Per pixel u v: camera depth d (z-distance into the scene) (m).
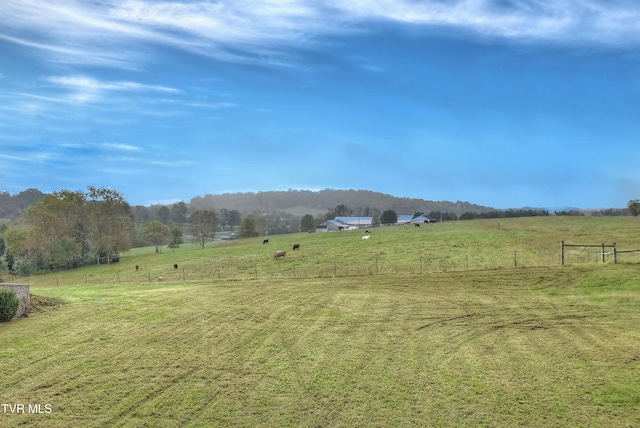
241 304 23.11
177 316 20.45
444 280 28.41
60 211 70.44
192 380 13.20
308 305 22.80
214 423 10.77
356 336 17.45
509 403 11.73
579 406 11.55
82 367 14.10
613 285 24.33
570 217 79.69
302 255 48.03
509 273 28.94
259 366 14.30
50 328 18.33
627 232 53.56
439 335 17.50
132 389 12.55
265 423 10.78
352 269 35.88
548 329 17.97
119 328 18.41
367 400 11.96
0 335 17.31
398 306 22.28
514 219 81.75
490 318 19.73
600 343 16.16
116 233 74.12
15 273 66.19
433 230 65.94
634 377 13.20
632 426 10.56
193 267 47.50
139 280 41.19
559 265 30.08
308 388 12.69
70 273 60.00
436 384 12.92
